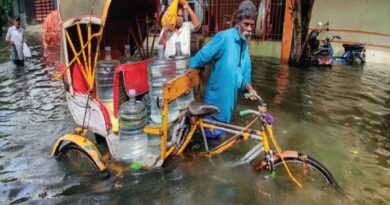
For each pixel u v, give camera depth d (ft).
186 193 11.42
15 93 23.68
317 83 27.09
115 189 11.71
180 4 15.93
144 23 19.13
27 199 11.25
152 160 12.55
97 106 13.03
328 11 39.32
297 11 33.63
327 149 15.25
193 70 13.48
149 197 11.25
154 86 12.73
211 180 12.08
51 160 13.94
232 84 13.14
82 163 13.26
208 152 13.11
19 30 32.42
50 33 46.70
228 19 44.55
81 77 14.35
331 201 11.02
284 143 15.80
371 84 26.84
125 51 16.72
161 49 12.73
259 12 41.14
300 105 21.47
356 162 14.02
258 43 40.57
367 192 11.74
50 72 30.25
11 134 16.67
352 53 35.96
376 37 36.68
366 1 36.73
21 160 14.02
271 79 28.40
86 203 11.00
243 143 14.42
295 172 11.91
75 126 17.74
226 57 12.83
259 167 12.09
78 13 13.12
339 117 19.35
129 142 12.70
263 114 11.66
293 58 34.68
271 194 11.32
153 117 12.78
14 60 32.55
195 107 12.22
